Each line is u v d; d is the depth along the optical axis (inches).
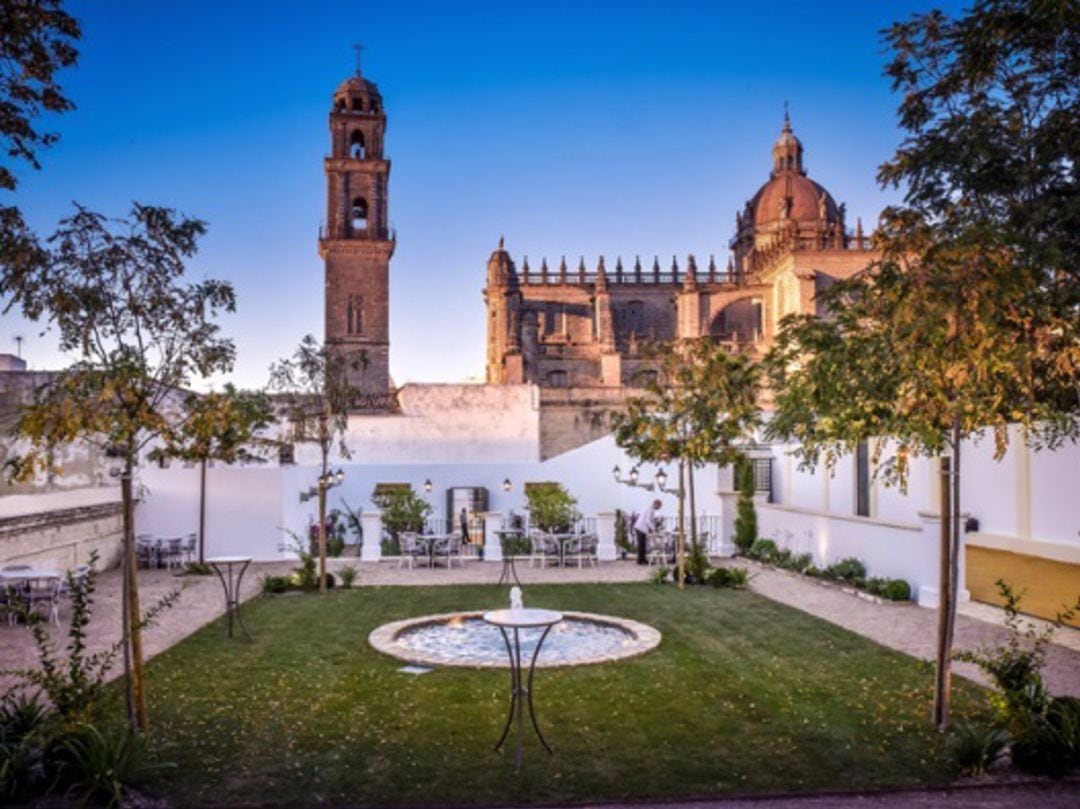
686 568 838.5
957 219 371.6
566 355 2839.6
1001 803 304.0
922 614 657.0
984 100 409.1
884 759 346.3
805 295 2564.0
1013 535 713.0
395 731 382.6
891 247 369.1
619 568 945.5
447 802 306.2
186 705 422.9
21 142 357.4
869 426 437.1
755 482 1109.7
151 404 370.0
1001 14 368.8
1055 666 492.7
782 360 546.3
